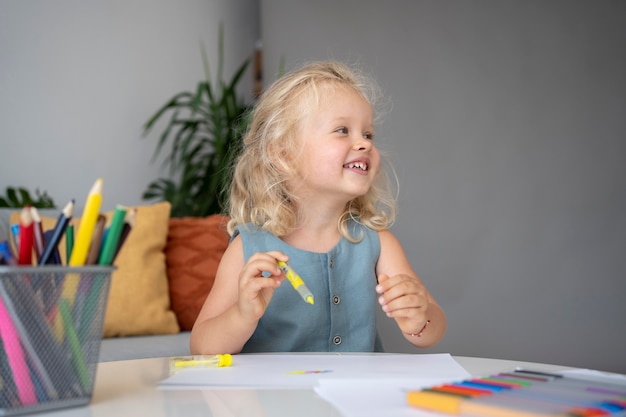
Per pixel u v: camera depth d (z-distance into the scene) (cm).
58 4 296
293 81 128
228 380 69
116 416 54
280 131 125
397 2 358
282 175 125
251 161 134
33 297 55
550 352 332
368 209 134
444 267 344
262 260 92
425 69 353
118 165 310
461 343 339
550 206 338
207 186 301
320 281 120
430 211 346
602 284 329
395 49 356
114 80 312
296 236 125
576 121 337
